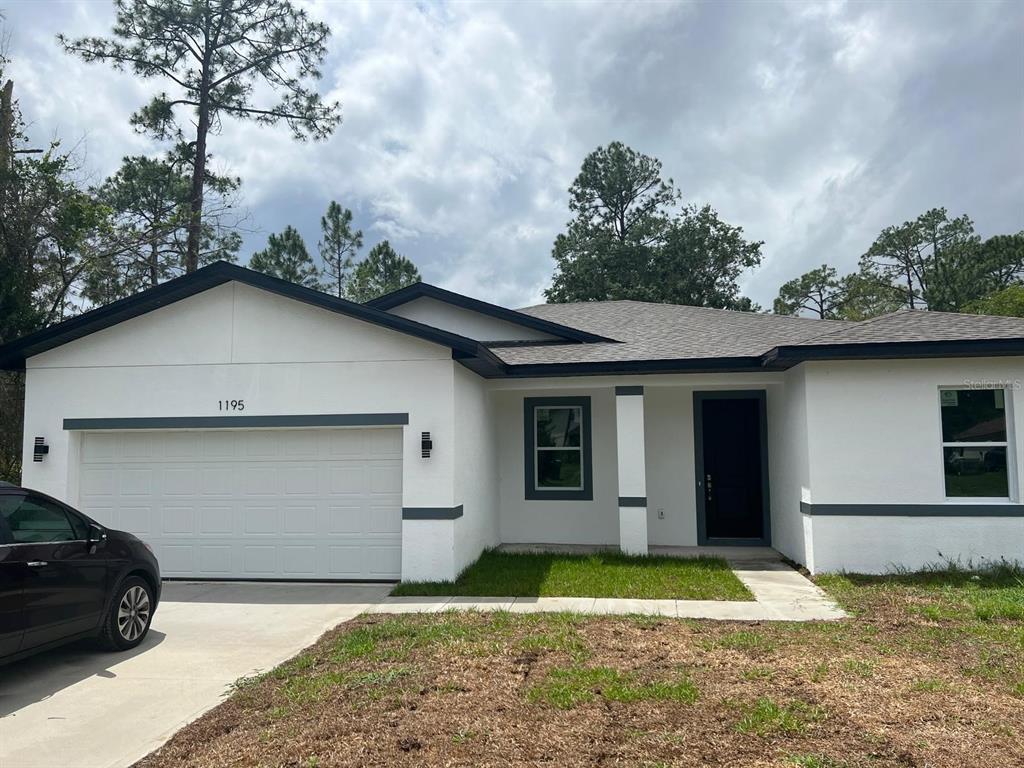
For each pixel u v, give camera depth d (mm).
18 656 5602
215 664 6355
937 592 8461
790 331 12758
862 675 5520
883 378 9953
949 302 43281
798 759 4094
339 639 6945
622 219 44656
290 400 9867
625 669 5730
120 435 10297
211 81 25703
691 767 4043
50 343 10156
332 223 38812
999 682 5371
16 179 14758
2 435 15102
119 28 23953
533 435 13344
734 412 13469
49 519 6176
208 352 10047
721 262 41125
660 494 13062
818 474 9992
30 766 4383
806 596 8633
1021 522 9547
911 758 4102
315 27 26078
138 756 4508
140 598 6992
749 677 5492
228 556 10039
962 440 9859
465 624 7336
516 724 4676
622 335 13641
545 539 13172
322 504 9969
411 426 9648
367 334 9805
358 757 4250
